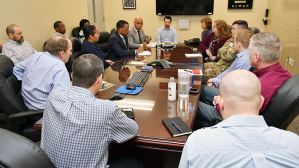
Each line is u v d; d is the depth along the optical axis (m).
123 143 1.09
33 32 3.57
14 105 1.48
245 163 0.61
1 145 0.62
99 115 0.89
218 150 0.63
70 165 0.88
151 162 1.35
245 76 0.73
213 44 3.42
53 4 4.05
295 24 3.25
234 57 2.51
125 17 5.97
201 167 0.64
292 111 1.19
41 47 3.80
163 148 1.05
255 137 0.64
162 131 1.11
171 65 2.42
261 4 5.21
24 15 3.35
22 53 3.05
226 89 0.74
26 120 1.54
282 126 1.28
